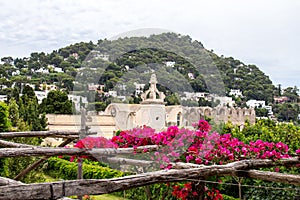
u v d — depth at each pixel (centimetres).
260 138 897
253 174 475
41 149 534
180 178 415
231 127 966
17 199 295
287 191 707
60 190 315
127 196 981
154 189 873
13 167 875
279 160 529
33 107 1859
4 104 1013
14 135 729
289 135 915
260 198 752
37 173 934
